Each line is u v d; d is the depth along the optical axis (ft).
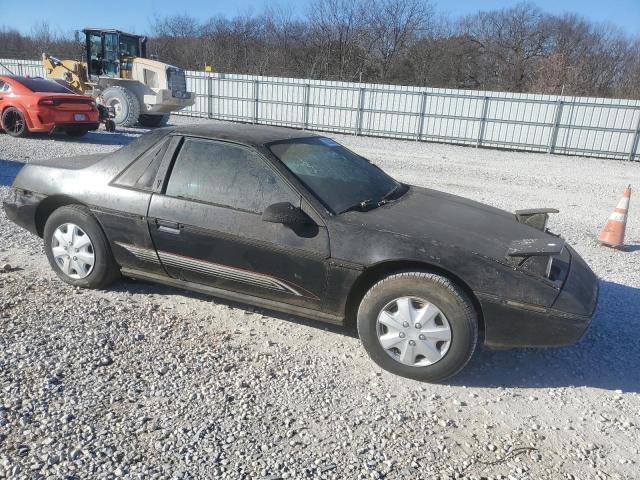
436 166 50.21
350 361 12.39
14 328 12.66
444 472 9.00
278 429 9.80
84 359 11.59
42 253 18.08
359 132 77.00
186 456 8.91
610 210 33.88
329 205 12.44
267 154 12.87
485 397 11.35
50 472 8.34
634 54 153.89
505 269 11.10
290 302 12.76
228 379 11.28
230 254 12.78
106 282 14.96
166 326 13.39
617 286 18.31
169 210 13.25
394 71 153.69
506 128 70.03
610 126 65.67
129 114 57.88
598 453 9.73
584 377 12.34
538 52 162.40
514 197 36.52
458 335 11.14
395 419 10.34
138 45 62.80
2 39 166.20
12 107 44.27
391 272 11.99
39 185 15.24
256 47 156.87
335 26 151.53
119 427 9.50
